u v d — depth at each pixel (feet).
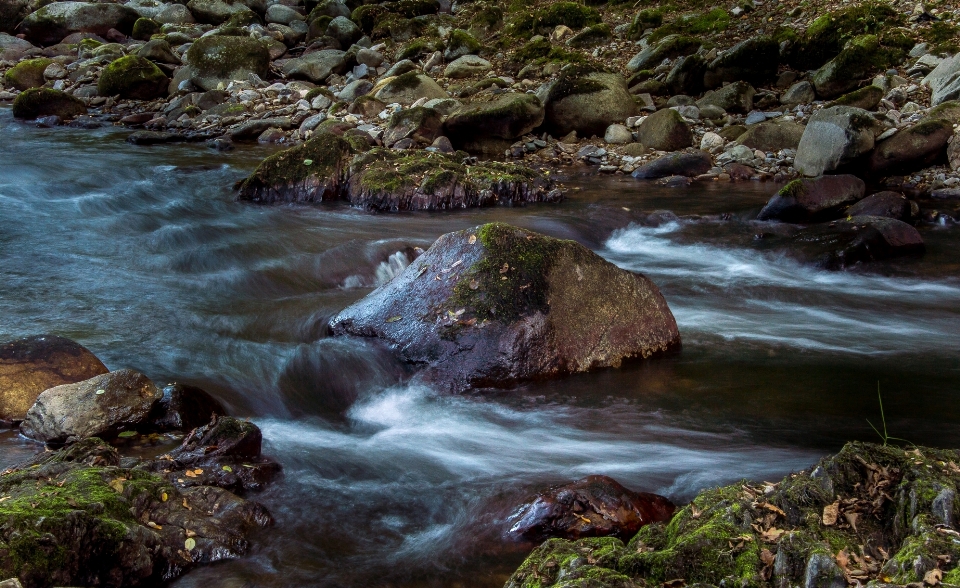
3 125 54.95
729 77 53.36
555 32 68.59
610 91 50.55
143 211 35.06
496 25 73.15
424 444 17.06
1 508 11.36
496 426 17.88
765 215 35.58
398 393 19.47
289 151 38.88
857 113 40.34
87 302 24.08
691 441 17.11
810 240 31.48
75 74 64.90
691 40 58.03
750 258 31.45
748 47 52.47
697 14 64.64
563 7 69.56
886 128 41.55
